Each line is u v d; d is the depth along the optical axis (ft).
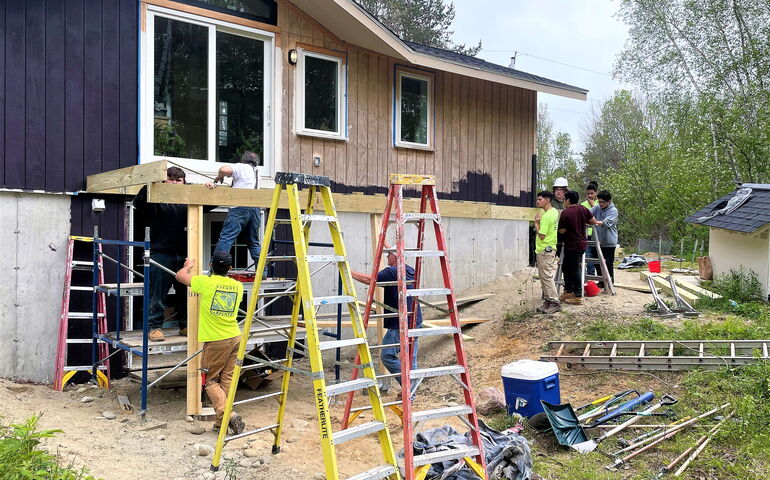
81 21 25.54
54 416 19.71
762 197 35.63
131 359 25.79
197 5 28.43
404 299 15.15
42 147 24.63
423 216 16.51
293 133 31.81
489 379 26.37
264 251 16.15
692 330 26.89
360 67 34.91
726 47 67.00
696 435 18.84
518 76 40.65
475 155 41.29
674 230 72.54
